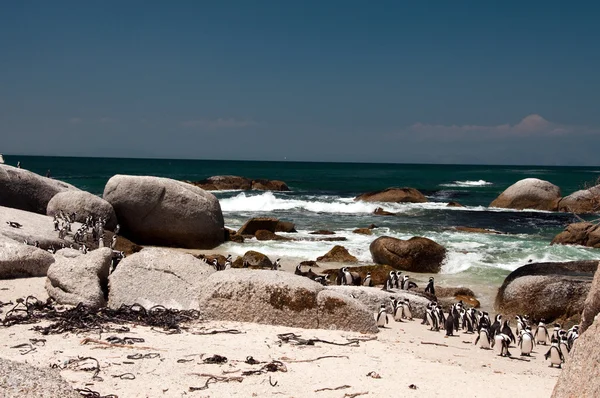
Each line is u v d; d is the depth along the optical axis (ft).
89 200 72.02
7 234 54.24
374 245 70.74
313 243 81.15
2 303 34.76
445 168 503.61
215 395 21.24
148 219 75.77
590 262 54.54
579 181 262.06
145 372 23.32
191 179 242.99
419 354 32.04
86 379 21.98
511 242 83.35
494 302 53.98
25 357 24.56
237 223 100.17
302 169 405.80
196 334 30.99
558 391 16.34
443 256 68.85
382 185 216.54
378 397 22.33
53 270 36.94
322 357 27.94
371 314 36.50
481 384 25.93
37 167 346.54
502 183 242.17
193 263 38.75
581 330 23.00
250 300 35.06
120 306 34.99
